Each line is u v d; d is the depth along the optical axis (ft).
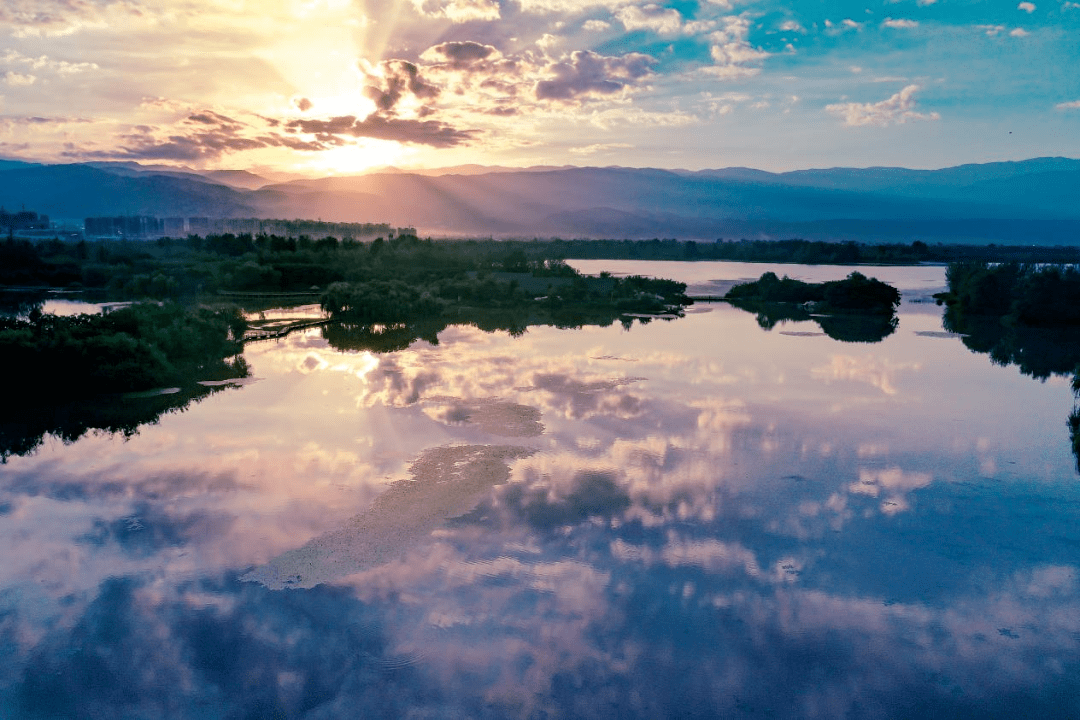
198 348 229.04
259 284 467.93
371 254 583.58
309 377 211.20
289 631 84.48
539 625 85.81
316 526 109.81
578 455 143.33
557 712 71.92
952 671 79.10
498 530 109.19
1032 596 94.27
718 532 110.52
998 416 179.83
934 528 113.70
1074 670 79.51
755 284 498.28
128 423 164.14
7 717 71.36
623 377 217.36
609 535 108.47
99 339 193.36
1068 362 257.14
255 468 134.00
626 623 86.63
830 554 104.47
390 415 169.58
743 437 158.10
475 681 76.38
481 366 231.09
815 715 72.23
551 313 394.52
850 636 84.94
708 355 259.80
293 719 71.26
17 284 500.74
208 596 91.20
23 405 179.32
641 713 71.92
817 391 204.03
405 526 109.81
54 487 125.59
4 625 85.56
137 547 103.60
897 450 151.33
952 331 337.11
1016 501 125.08
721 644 82.94
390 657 80.02
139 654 80.64
